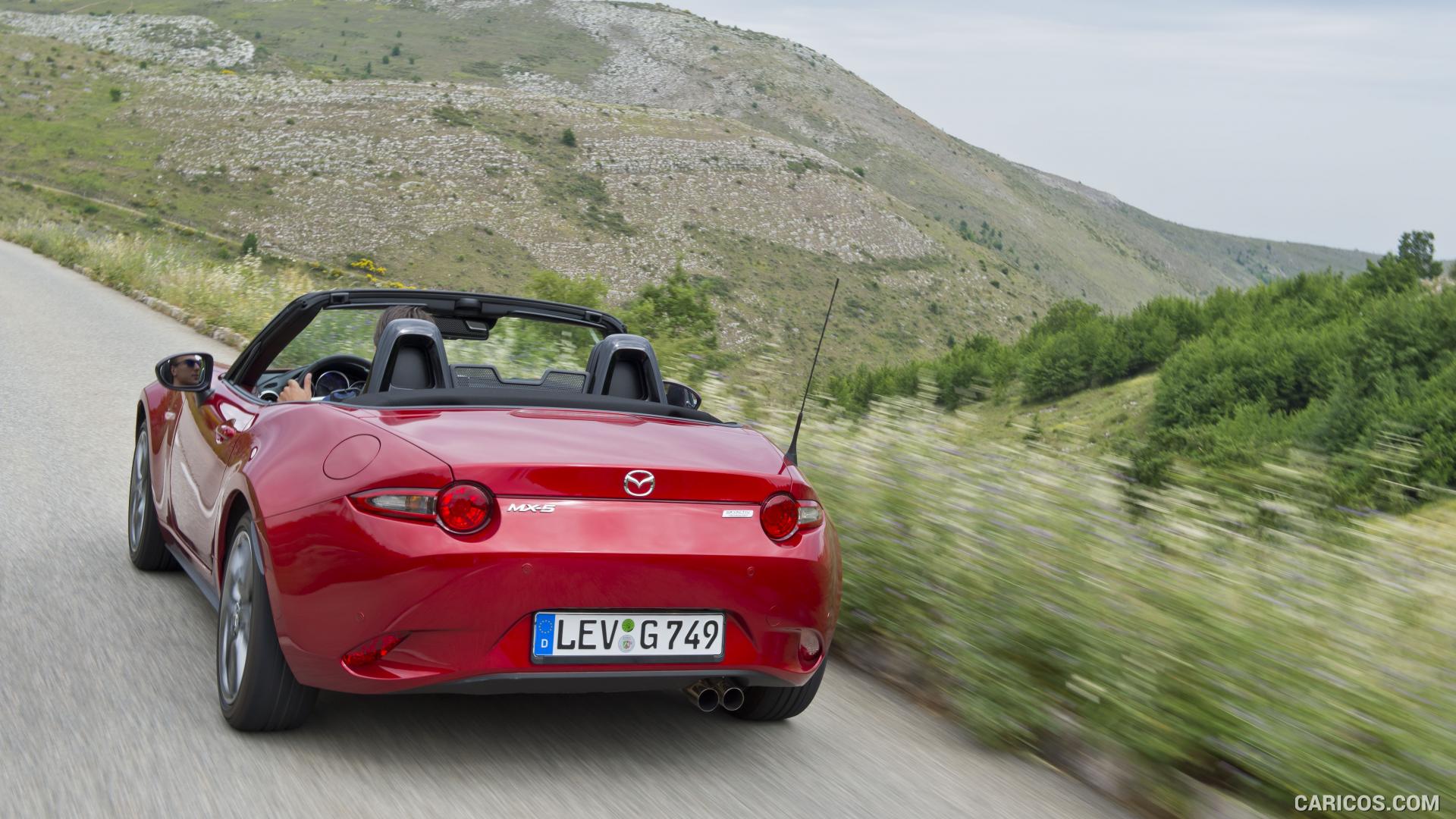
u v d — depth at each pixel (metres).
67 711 3.40
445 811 2.92
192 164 176.12
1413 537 4.11
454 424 3.22
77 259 30.70
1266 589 4.09
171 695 3.62
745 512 3.21
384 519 2.91
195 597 4.76
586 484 3.01
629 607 3.03
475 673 2.94
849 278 198.00
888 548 4.82
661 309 14.23
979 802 3.39
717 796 3.20
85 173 164.88
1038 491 4.88
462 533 2.89
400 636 2.93
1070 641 4.07
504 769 3.25
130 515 5.29
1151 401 62.12
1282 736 3.52
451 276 158.25
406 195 178.62
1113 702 3.77
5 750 3.08
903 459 5.34
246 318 16.98
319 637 2.99
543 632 2.98
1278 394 53.16
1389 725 3.53
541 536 2.93
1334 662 3.71
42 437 8.17
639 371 4.06
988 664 4.13
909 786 3.46
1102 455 5.12
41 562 5.07
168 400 5.01
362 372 4.47
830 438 5.98
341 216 167.88
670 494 3.12
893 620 4.74
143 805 2.81
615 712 3.85
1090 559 4.37
